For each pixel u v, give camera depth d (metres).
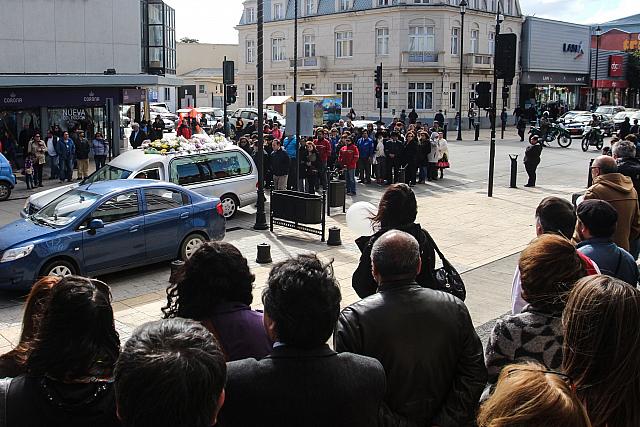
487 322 8.49
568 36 64.31
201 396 1.93
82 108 25.98
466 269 11.35
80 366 2.57
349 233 14.53
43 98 23.75
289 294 2.81
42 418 2.50
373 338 3.44
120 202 10.76
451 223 15.62
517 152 33.91
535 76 61.06
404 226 4.75
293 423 2.70
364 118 54.47
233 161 16.12
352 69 55.97
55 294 2.69
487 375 3.57
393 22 53.06
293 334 2.79
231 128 37.66
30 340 3.05
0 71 24.73
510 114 59.53
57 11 25.83
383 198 4.81
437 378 3.49
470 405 3.52
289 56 60.22
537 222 5.02
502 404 1.95
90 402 2.53
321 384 2.74
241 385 2.73
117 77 24.75
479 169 26.88
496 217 16.42
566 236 4.89
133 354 1.96
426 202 18.73
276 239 13.87
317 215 13.69
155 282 10.79
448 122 52.97
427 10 52.16
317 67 57.47
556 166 27.88
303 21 58.75
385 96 54.47
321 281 2.87
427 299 3.56
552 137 37.72
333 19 56.69
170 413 1.88
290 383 2.73
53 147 22.45
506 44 18.73
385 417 3.33
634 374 2.45
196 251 3.55
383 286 3.66
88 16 26.62
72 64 26.42
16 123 24.27
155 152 15.24
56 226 10.15
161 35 39.50
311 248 13.05
